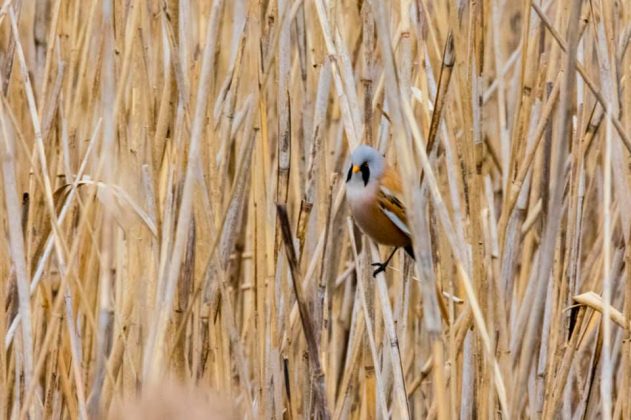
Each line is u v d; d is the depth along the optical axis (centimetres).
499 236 584
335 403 790
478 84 592
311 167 655
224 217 572
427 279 418
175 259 539
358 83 761
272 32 650
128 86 654
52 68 719
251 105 632
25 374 577
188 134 602
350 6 764
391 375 665
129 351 619
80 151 710
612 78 616
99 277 676
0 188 646
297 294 484
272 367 611
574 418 679
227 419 398
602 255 692
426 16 638
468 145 556
